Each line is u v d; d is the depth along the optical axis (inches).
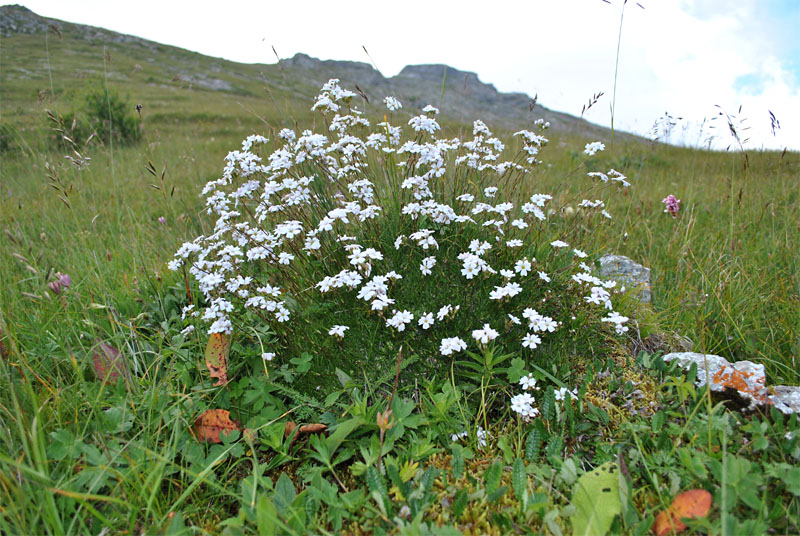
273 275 117.5
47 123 283.6
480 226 117.3
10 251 140.1
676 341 115.2
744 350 112.7
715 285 128.9
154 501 73.5
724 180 236.4
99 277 123.5
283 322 101.9
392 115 175.5
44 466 71.1
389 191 133.0
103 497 66.7
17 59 1159.6
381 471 77.4
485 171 135.3
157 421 84.7
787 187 210.2
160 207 222.7
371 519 69.9
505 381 94.4
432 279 107.5
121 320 114.3
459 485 76.1
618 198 214.1
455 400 86.8
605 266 142.1
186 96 1112.8
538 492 71.6
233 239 119.6
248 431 81.7
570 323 104.1
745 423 85.1
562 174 280.4
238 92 1557.6
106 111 428.8
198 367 96.1
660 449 79.0
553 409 85.6
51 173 159.2
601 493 68.9
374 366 97.5
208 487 79.6
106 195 230.5
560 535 63.6
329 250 114.3
